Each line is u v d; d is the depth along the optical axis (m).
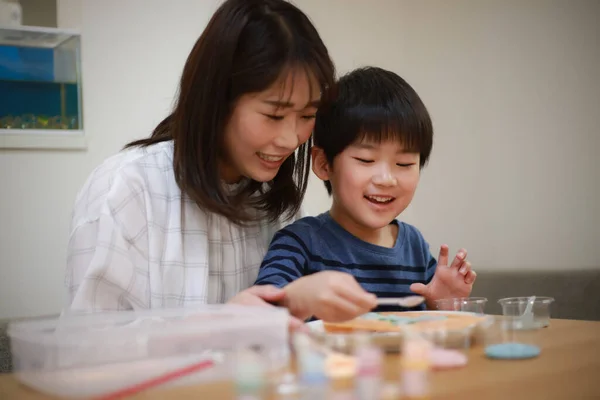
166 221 1.20
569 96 2.64
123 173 1.19
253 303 0.92
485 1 2.60
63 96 2.09
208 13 2.28
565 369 0.77
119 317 0.88
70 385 0.71
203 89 1.13
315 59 1.11
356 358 0.66
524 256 2.62
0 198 2.04
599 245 2.66
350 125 1.28
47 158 2.08
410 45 2.56
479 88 2.61
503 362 0.80
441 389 0.68
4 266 2.05
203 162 1.16
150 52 2.20
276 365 0.73
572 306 2.32
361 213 1.29
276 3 1.15
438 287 1.23
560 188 2.64
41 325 0.84
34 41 2.04
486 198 2.62
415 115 1.28
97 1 2.13
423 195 2.53
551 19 2.61
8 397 0.72
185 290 1.18
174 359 0.75
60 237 2.11
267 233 1.37
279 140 1.12
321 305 0.89
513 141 2.62
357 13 2.46
